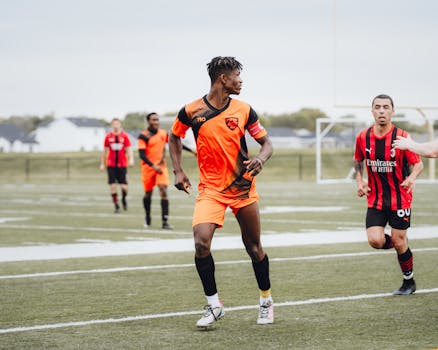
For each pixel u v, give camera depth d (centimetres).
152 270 1428
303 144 14062
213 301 953
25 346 871
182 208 3102
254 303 1112
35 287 1253
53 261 1551
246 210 968
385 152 1142
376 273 1372
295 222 2370
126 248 1753
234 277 1340
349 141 4288
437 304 1090
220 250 1705
